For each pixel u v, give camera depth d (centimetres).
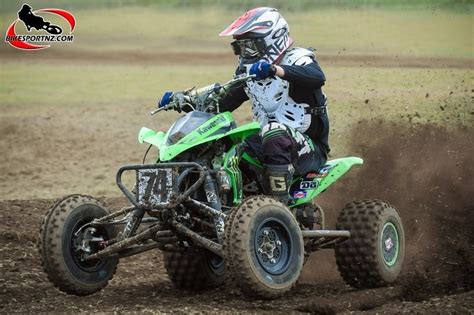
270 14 1545
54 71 5206
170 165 1371
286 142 1486
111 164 3183
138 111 4116
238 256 1323
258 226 1346
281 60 1548
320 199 2166
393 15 5441
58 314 1352
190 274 1596
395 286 1580
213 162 1447
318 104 1573
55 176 3008
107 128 3766
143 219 1476
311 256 1911
